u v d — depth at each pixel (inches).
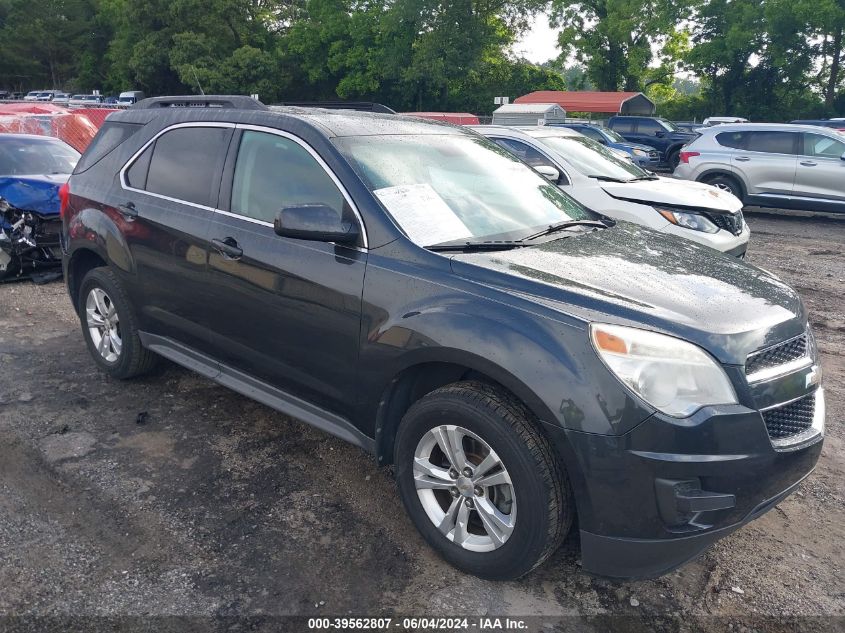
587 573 116.9
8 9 3346.5
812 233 483.2
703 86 1951.3
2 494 134.8
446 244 123.2
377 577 114.3
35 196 289.9
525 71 2075.5
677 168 568.4
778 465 102.1
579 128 861.8
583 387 98.0
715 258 136.7
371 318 119.5
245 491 138.6
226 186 149.0
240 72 1953.7
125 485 139.2
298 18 2167.8
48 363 202.7
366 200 125.5
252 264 137.9
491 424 104.8
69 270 193.8
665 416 96.3
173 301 159.5
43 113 556.4
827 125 890.1
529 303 106.0
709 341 100.3
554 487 102.2
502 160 161.5
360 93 1983.3
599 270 117.6
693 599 112.0
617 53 1903.3
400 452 119.4
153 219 161.2
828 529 132.4
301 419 137.6
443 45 1785.2
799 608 110.4
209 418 170.1
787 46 1627.7
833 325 263.3
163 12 2039.9
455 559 114.7
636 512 98.5
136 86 2278.5
